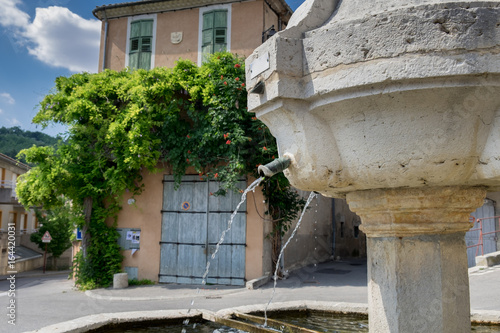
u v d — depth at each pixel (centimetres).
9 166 2492
